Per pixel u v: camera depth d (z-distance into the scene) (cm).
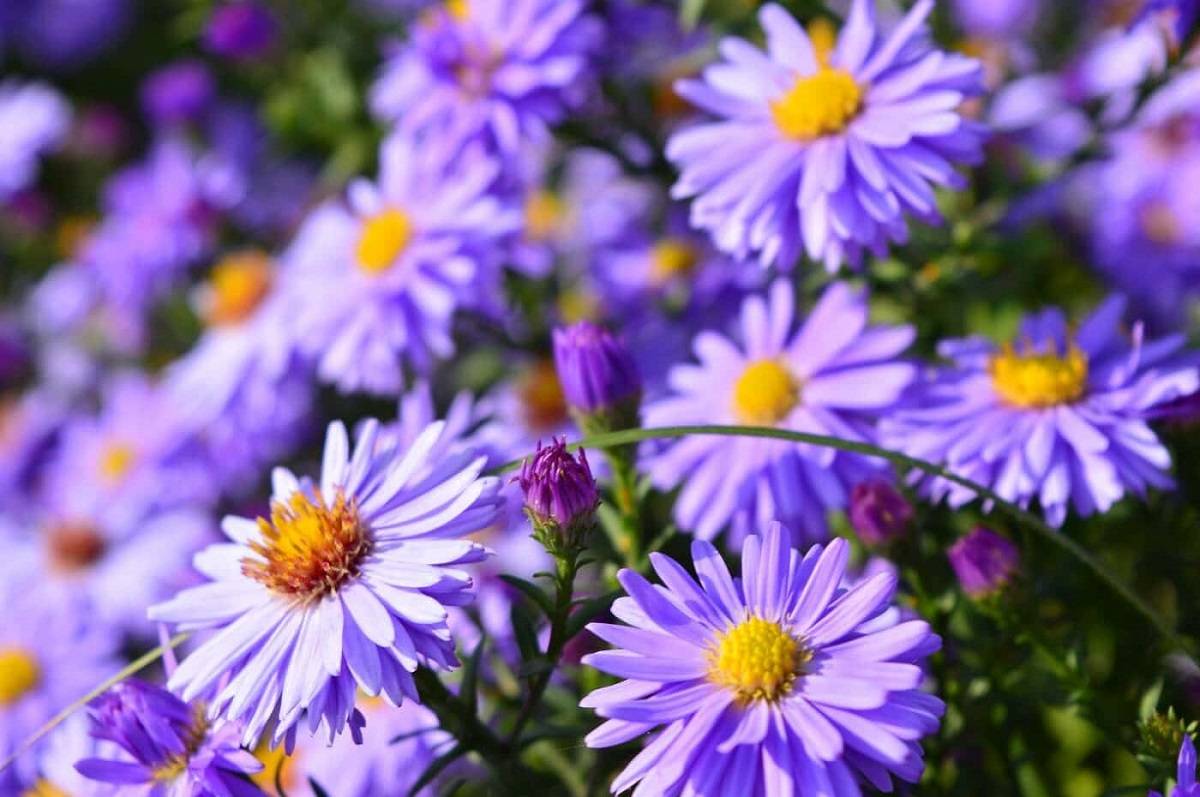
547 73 34
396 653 24
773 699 23
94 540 41
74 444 44
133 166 53
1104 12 38
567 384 29
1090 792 30
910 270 32
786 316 30
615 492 29
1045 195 36
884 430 29
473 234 34
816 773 23
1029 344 28
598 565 30
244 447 40
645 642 24
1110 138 36
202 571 26
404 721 30
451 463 25
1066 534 29
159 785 25
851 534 30
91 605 40
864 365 29
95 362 49
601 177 40
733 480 29
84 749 28
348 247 36
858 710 23
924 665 28
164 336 49
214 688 25
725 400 30
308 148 47
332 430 26
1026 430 28
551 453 25
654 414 31
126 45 58
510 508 31
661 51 38
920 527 28
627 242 39
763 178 29
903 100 28
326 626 24
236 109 51
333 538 25
